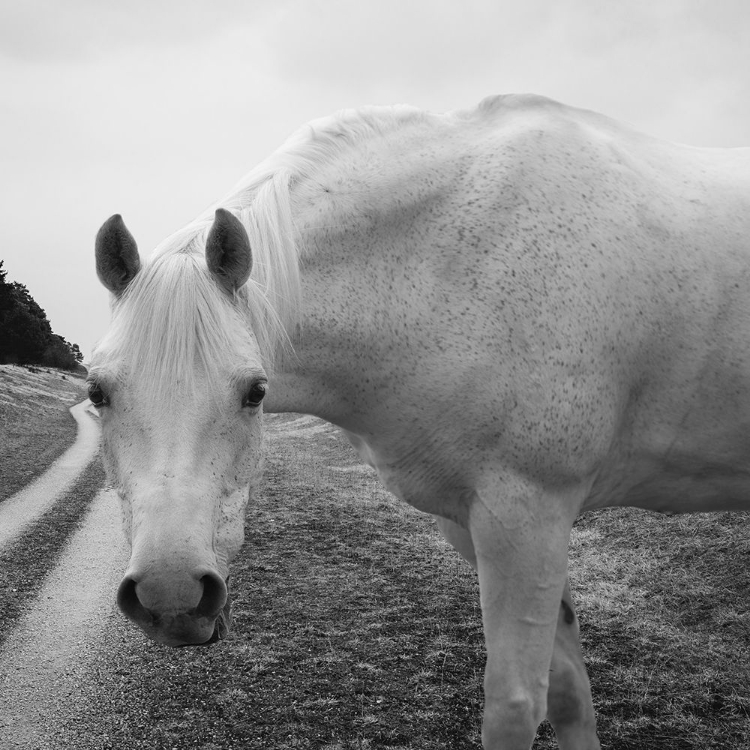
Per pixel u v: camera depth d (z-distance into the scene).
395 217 2.12
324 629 4.64
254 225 1.99
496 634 1.95
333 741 3.11
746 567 4.66
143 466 1.62
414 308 2.07
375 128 2.27
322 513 8.71
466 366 2.01
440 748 3.00
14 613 5.44
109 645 4.65
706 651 3.76
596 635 4.18
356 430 2.27
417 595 5.30
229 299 1.79
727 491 2.24
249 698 3.64
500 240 2.07
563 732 2.24
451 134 2.28
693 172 2.29
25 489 11.94
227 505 1.70
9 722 3.60
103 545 7.79
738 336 2.06
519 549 1.96
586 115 2.38
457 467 2.07
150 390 1.64
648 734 2.98
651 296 2.06
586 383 1.99
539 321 1.99
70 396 45.19
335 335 2.09
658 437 2.14
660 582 4.88
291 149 2.21
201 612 1.57
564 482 2.00
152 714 3.57
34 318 70.38
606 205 2.10
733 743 2.87
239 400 1.70
